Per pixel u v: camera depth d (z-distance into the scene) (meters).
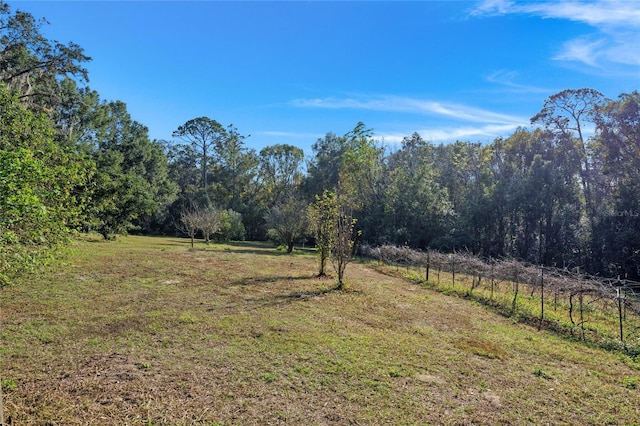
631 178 19.94
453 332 6.61
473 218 23.97
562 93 24.70
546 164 22.31
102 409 3.43
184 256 15.54
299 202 23.75
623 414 3.87
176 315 6.65
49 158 5.46
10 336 5.19
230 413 3.48
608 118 21.03
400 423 3.47
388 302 8.81
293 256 18.84
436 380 4.48
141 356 4.73
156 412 3.42
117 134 32.59
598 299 8.05
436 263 13.08
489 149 31.05
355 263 17.98
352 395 3.97
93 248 16.06
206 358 4.78
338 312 7.51
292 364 4.71
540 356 5.61
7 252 4.00
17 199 3.52
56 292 7.94
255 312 7.14
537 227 23.19
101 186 17.28
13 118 5.24
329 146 38.66
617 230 19.27
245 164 42.81
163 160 35.62
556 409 3.91
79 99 25.78
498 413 3.76
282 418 3.44
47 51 18.12
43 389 3.73
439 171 30.23
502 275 10.27
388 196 25.42
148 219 35.28
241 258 16.25
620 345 6.17
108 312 6.66
